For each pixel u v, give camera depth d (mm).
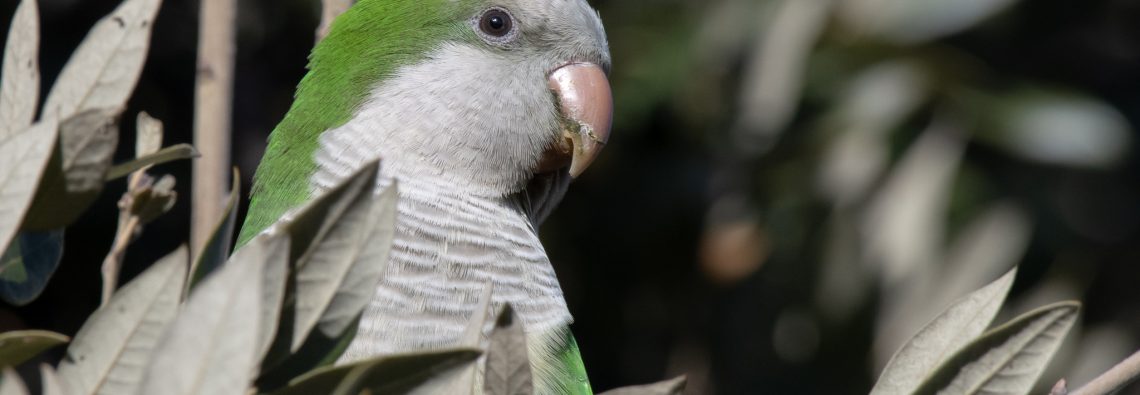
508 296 3764
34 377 6922
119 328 2107
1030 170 6836
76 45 7340
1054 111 6488
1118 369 2490
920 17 6215
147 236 7812
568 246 7828
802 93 6852
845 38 6477
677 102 7180
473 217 3869
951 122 6484
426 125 3938
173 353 1772
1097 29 7434
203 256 2326
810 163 6992
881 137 6504
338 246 2041
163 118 7715
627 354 8070
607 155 7629
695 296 7898
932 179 6340
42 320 7789
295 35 7734
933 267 6281
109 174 2312
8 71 2570
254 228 3961
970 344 2396
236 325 1781
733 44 6594
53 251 2465
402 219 3771
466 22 4090
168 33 7746
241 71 7766
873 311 6754
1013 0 6148
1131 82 7516
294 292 2045
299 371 2082
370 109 3951
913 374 2559
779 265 7402
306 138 3982
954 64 6625
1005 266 6543
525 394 2064
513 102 4078
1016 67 7113
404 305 3557
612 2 7348
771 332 7672
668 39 7160
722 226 7418
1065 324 2391
